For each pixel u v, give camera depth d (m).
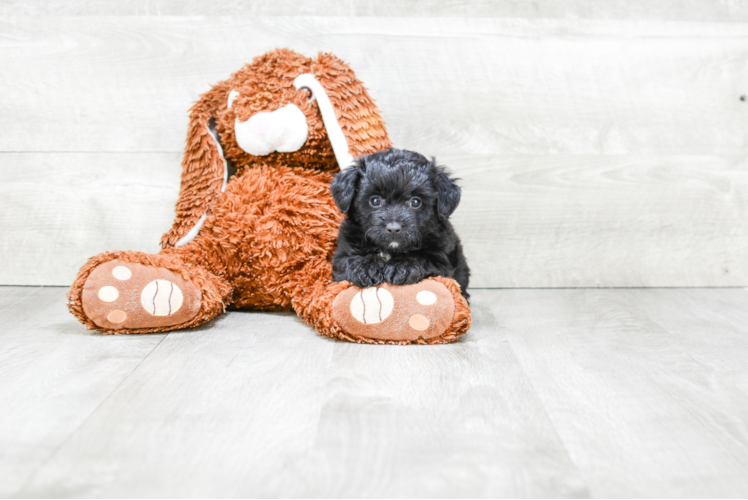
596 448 1.32
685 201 2.83
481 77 2.74
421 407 1.51
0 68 2.67
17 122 2.70
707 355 1.91
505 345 1.99
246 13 2.69
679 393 1.61
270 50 2.70
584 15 2.74
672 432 1.40
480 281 2.85
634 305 2.54
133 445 1.31
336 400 1.54
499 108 2.76
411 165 2.02
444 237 2.11
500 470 1.23
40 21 2.65
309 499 1.13
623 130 2.79
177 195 2.76
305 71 2.31
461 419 1.45
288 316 2.33
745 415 1.48
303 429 1.39
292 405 1.51
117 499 1.13
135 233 2.78
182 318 2.05
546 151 2.79
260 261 2.24
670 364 1.83
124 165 2.74
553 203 2.81
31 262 2.79
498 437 1.36
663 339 2.07
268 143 2.26
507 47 2.73
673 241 2.86
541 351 1.93
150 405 1.50
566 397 1.58
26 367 1.74
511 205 2.80
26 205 2.75
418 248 2.07
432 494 1.15
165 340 2.00
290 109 2.25
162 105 2.72
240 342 1.99
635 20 2.75
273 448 1.31
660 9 2.76
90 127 2.72
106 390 1.59
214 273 2.28
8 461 1.25
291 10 2.69
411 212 1.98
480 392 1.60
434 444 1.33
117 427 1.39
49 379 1.66
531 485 1.18
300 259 2.22
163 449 1.30
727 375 1.74
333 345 1.97
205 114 2.41
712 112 2.80
